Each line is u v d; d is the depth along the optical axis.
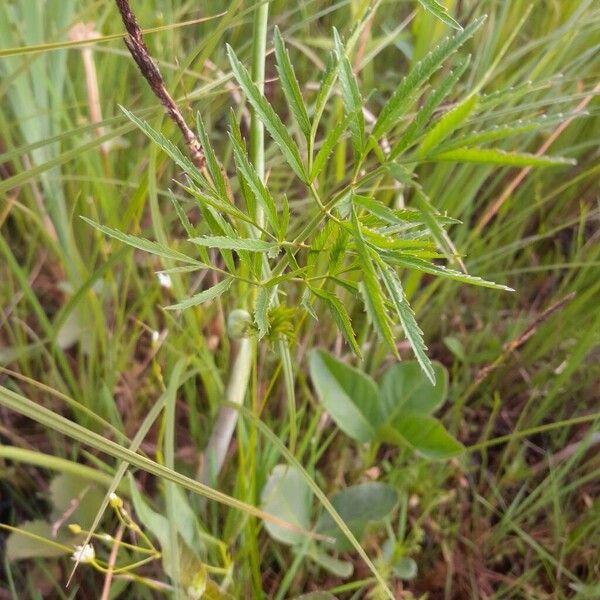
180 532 0.36
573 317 0.54
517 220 0.53
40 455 0.33
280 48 0.22
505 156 0.17
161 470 0.27
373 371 0.52
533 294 0.61
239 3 0.31
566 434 0.54
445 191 0.53
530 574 0.47
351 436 0.46
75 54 0.55
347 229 0.22
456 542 0.50
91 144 0.32
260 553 0.44
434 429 0.45
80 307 0.50
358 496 0.45
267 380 0.48
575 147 0.51
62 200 0.47
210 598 0.37
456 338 0.57
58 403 0.50
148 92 0.51
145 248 0.24
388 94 0.59
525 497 0.53
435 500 0.47
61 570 0.45
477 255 0.55
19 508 0.49
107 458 0.48
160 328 0.51
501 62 0.50
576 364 0.48
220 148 0.57
